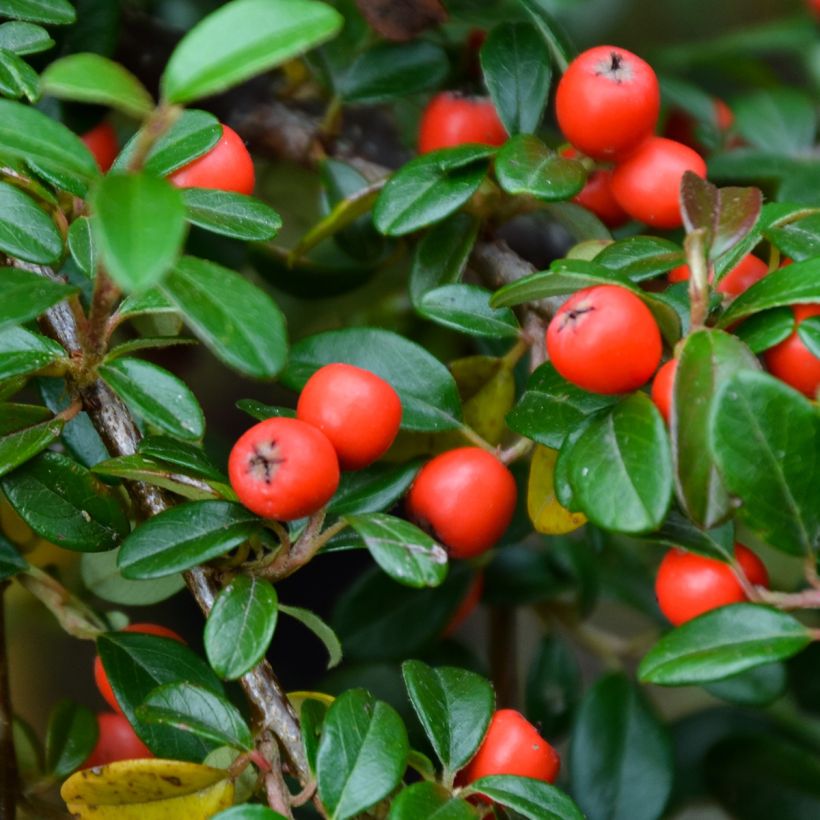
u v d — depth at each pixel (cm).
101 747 30
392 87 31
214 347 25
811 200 30
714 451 26
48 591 29
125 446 27
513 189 28
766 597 26
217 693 26
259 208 27
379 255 31
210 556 26
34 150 25
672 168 28
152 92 31
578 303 26
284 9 25
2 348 26
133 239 24
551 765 27
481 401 29
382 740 26
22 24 28
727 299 27
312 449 26
